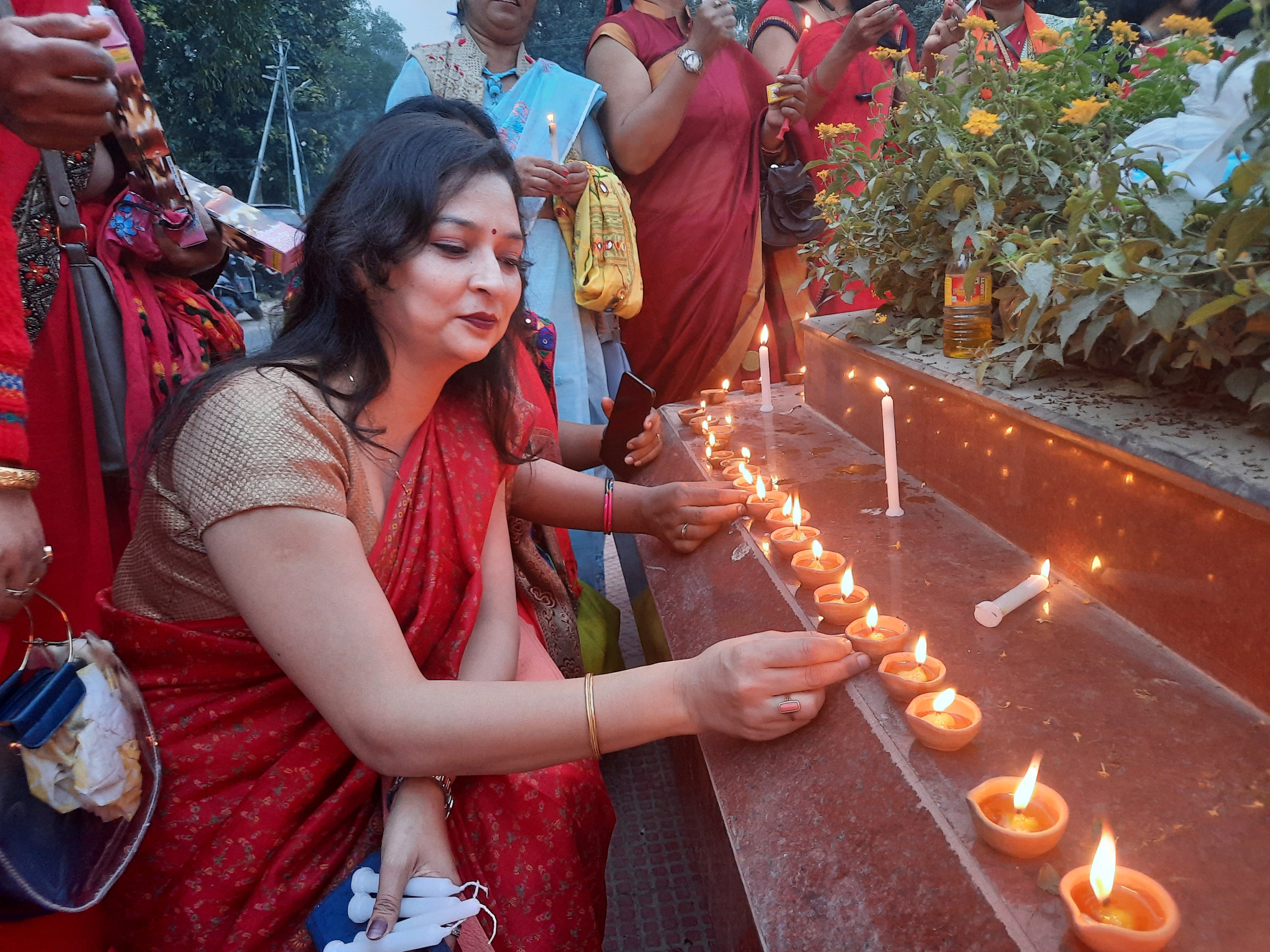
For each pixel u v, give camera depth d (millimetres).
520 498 1832
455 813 1251
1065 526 1345
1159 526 1135
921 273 2010
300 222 1318
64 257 1687
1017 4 2650
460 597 1369
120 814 1106
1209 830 833
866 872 882
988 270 1742
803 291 3451
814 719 1106
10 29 1209
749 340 3320
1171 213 1201
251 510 1084
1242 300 1030
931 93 1915
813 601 1352
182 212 1842
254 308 9148
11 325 1188
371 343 1248
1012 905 762
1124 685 1074
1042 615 1262
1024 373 1521
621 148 3098
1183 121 1354
